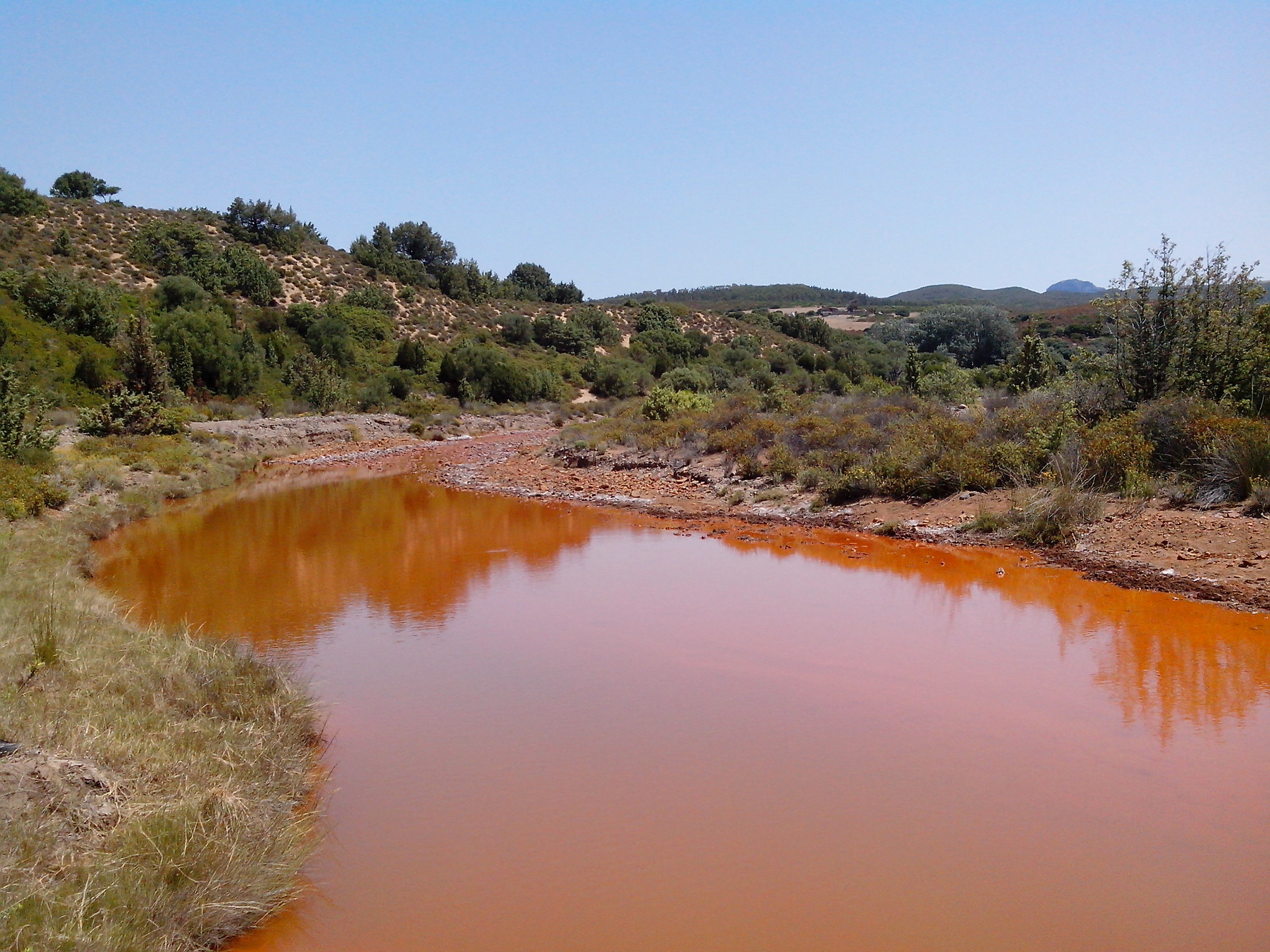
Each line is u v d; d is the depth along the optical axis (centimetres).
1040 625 914
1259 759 605
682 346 6744
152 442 2320
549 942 427
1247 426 1241
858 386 5150
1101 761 608
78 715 547
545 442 3309
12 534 1188
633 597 1060
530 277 8919
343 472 2466
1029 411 1647
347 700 737
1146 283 1636
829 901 456
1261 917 439
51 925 366
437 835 526
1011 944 420
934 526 1381
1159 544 1138
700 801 563
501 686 767
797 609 1001
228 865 443
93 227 5234
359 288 6119
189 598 1062
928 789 574
